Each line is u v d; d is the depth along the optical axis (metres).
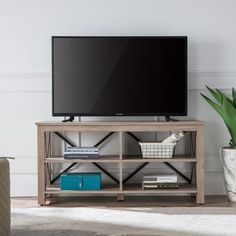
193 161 5.33
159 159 5.36
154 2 5.74
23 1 5.71
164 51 5.55
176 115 5.57
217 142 5.79
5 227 3.75
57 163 5.77
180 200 5.51
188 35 5.75
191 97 5.78
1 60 5.71
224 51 5.77
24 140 5.75
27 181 5.75
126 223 4.50
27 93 5.74
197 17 5.75
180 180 5.78
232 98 5.71
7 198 3.76
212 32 5.76
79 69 5.53
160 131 5.54
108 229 4.33
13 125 5.74
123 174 5.76
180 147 5.77
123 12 5.73
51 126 5.29
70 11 5.73
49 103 5.74
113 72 5.55
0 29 5.70
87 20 5.73
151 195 5.75
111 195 5.76
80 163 5.76
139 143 5.45
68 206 5.27
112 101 5.56
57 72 5.52
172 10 5.74
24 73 5.72
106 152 5.77
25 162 5.75
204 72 5.77
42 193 5.30
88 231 4.27
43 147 5.30
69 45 5.52
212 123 5.79
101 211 4.96
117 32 5.73
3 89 5.72
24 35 5.72
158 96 5.56
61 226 4.42
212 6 5.75
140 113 5.56
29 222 4.54
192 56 5.77
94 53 5.54
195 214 4.80
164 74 5.56
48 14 5.72
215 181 5.78
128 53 5.55
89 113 5.55
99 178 5.37
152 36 5.56
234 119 5.36
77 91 5.54
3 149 5.74
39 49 5.73
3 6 5.70
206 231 4.26
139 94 5.56
